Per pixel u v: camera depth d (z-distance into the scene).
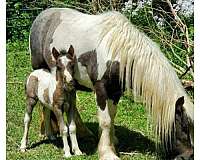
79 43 7.59
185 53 9.85
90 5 10.51
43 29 8.09
